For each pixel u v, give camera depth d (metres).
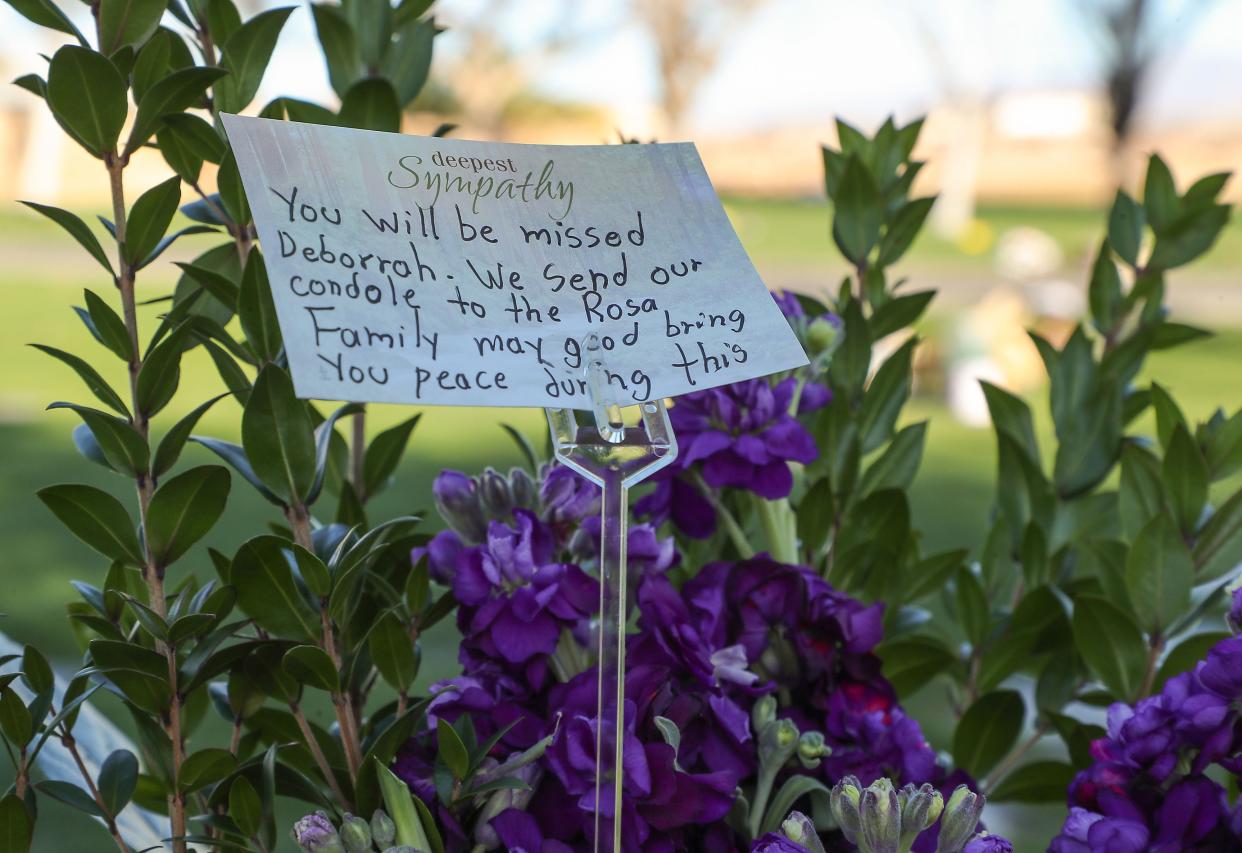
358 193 0.58
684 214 0.65
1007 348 7.19
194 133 0.71
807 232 17.52
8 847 0.65
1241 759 0.66
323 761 0.71
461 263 0.59
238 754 0.80
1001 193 26.39
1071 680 0.98
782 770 0.73
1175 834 0.66
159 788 0.83
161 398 0.68
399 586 0.81
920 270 13.57
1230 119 23.11
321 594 0.65
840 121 1.06
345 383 0.53
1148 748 0.68
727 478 0.78
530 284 0.60
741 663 0.72
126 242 0.67
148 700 0.68
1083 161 25.95
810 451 0.78
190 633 0.65
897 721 0.74
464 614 0.70
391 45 0.94
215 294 0.71
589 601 0.67
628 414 0.61
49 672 0.70
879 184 1.05
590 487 0.74
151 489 0.68
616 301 0.61
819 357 0.89
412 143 0.61
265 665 0.69
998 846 0.62
